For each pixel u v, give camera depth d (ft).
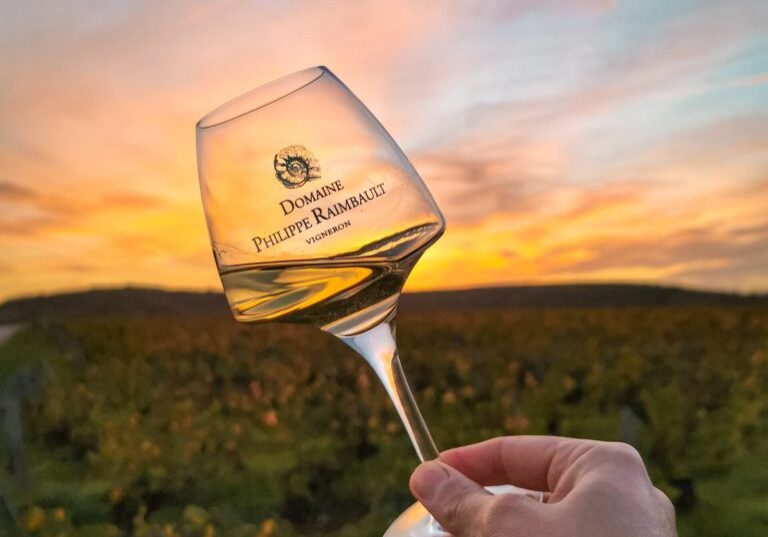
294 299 2.10
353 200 2.10
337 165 2.11
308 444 6.57
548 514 2.05
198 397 6.80
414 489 2.29
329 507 6.42
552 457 2.49
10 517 6.54
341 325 2.18
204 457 6.60
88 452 6.73
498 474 2.61
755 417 6.37
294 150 2.10
